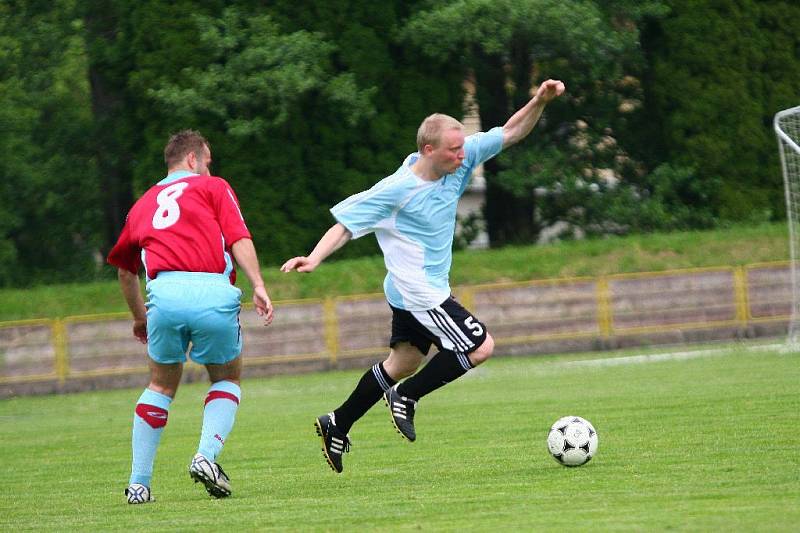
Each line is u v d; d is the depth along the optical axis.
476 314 62.56
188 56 68.62
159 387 19.48
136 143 74.19
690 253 66.38
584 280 62.56
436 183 19.31
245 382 58.62
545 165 74.69
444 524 15.00
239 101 67.50
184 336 18.80
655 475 18.75
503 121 78.69
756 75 72.69
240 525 15.82
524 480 19.22
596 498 16.66
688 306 62.50
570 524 14.42
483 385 44.66
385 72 71.38
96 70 75.69
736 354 50.84
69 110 81.81
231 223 18.89
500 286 62.69
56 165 80.19
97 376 61.47
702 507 15.32
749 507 15.14
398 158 71.75
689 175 72.44
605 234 78.19
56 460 28.73
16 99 80.12
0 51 80.75
